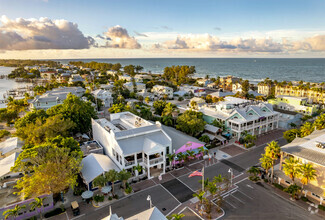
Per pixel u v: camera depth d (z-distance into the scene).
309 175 35.41
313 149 39.19
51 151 39.97
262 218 34.34
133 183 44.53
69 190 42.84
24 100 102.88
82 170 43.50
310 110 87.75
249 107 69.44
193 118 65.88
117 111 76.69
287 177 41.47
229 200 38.91
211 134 66.62
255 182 44.34
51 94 108.25
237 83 168.00
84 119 66.81
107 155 52.78
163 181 45.19
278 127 78.50
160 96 139.75
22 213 35.19
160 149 46.22
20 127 60.16
